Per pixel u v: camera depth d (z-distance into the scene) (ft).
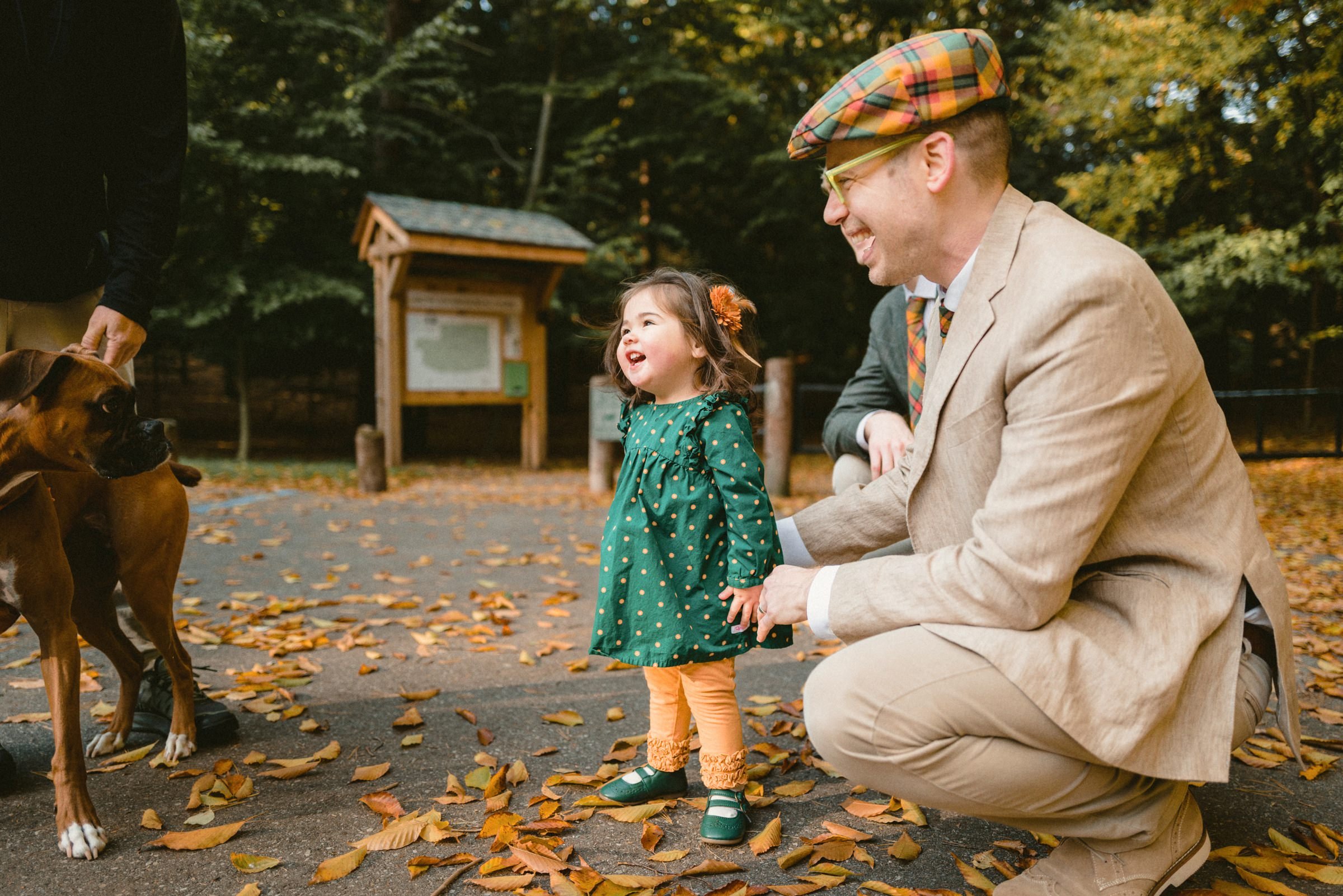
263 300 35.04
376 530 20.97
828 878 6.11
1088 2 43.60
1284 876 6.25
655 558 6.88
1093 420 4.63
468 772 7.97
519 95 50.70
